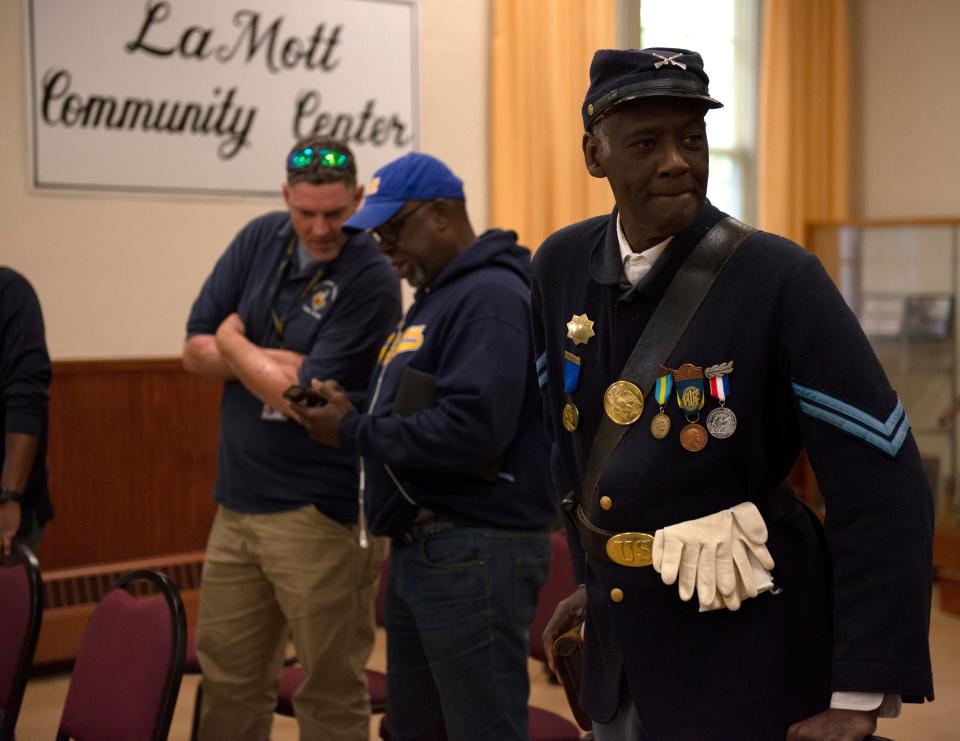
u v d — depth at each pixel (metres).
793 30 6.40
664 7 6.16
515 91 5.33
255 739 2.86
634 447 1.45
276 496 2.71
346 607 2.73
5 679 2.44
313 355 2.71
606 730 1.57
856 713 1.30
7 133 4.36
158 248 4.64
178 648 2.05
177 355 4.68
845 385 1.33
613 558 1.47
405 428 2.23
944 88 6.32
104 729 2.15
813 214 6.54
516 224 5.35
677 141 1.37
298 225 2.71
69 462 4.42
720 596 1.39
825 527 1.38
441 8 5.21
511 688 2.28
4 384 2.96
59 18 4.41
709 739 1.42
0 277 2.99
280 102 4.85
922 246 5.86
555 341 1.60
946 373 5.82
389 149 5.11
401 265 2.41
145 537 4.57
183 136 4.66
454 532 2.29
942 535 5.45
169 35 4.61
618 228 1.50
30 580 2.48
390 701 2.48
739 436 1.40
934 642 4.62
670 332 1.42
